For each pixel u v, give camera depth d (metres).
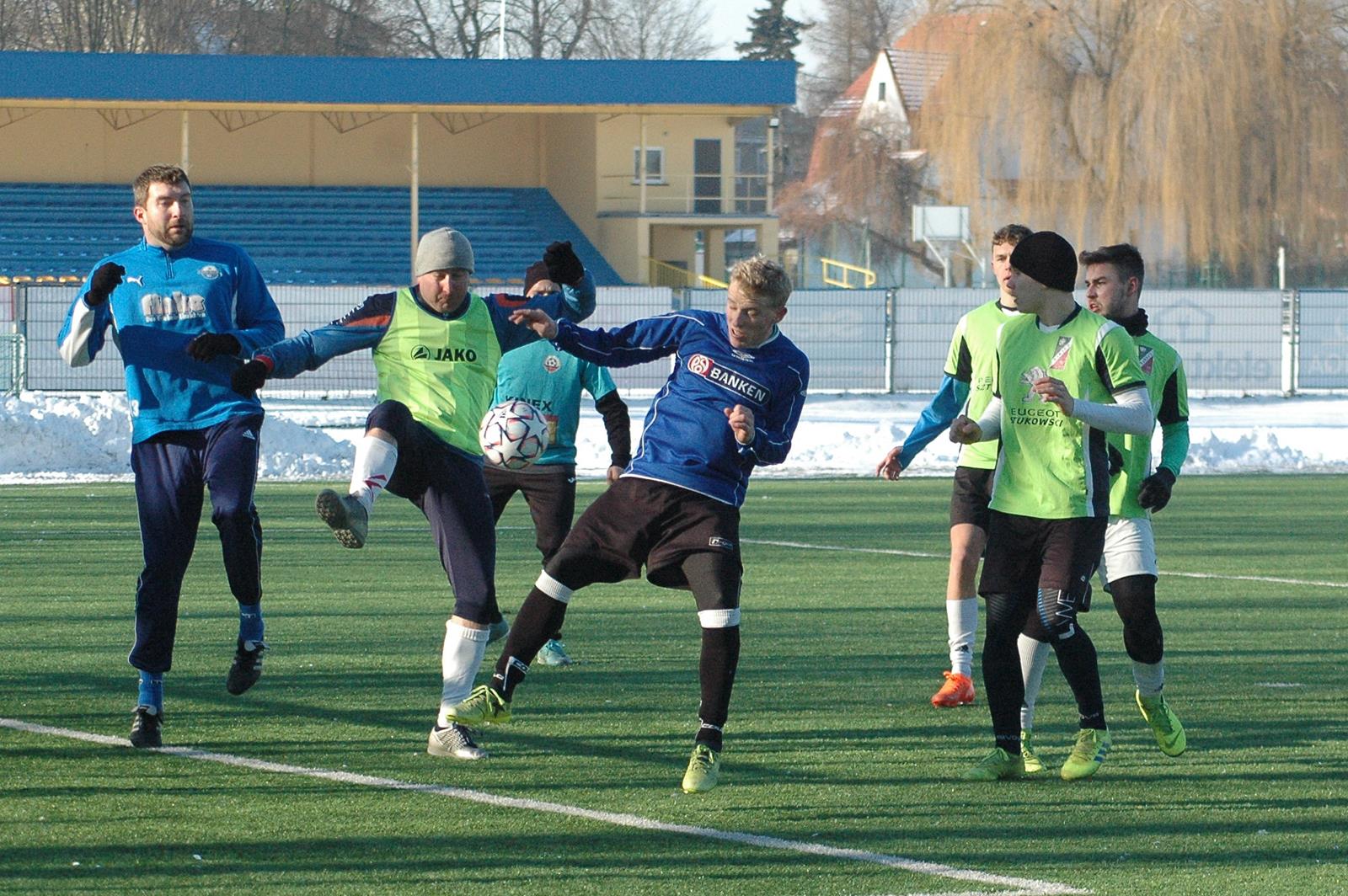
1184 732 17.03
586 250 130.12
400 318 15.69
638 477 14.80
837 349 83.12
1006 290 18.64
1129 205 110.31
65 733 16.56
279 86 119.06
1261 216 109.38
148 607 15.95
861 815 13.91
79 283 80.81
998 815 13.99
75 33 193.12
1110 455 15.98
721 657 14.41
